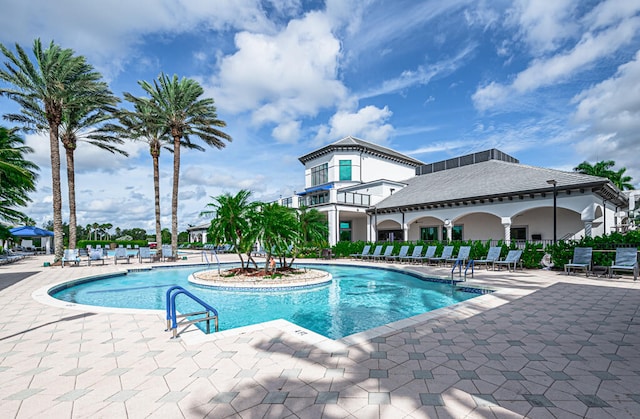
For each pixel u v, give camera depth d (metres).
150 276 14.37
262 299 9.27
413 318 5.52
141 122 20.89
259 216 12.19
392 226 26.94
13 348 4.21
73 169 19.22
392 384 3.07
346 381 3.14
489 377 3.21
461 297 9.43
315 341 4.35
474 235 21.50
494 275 11.45
